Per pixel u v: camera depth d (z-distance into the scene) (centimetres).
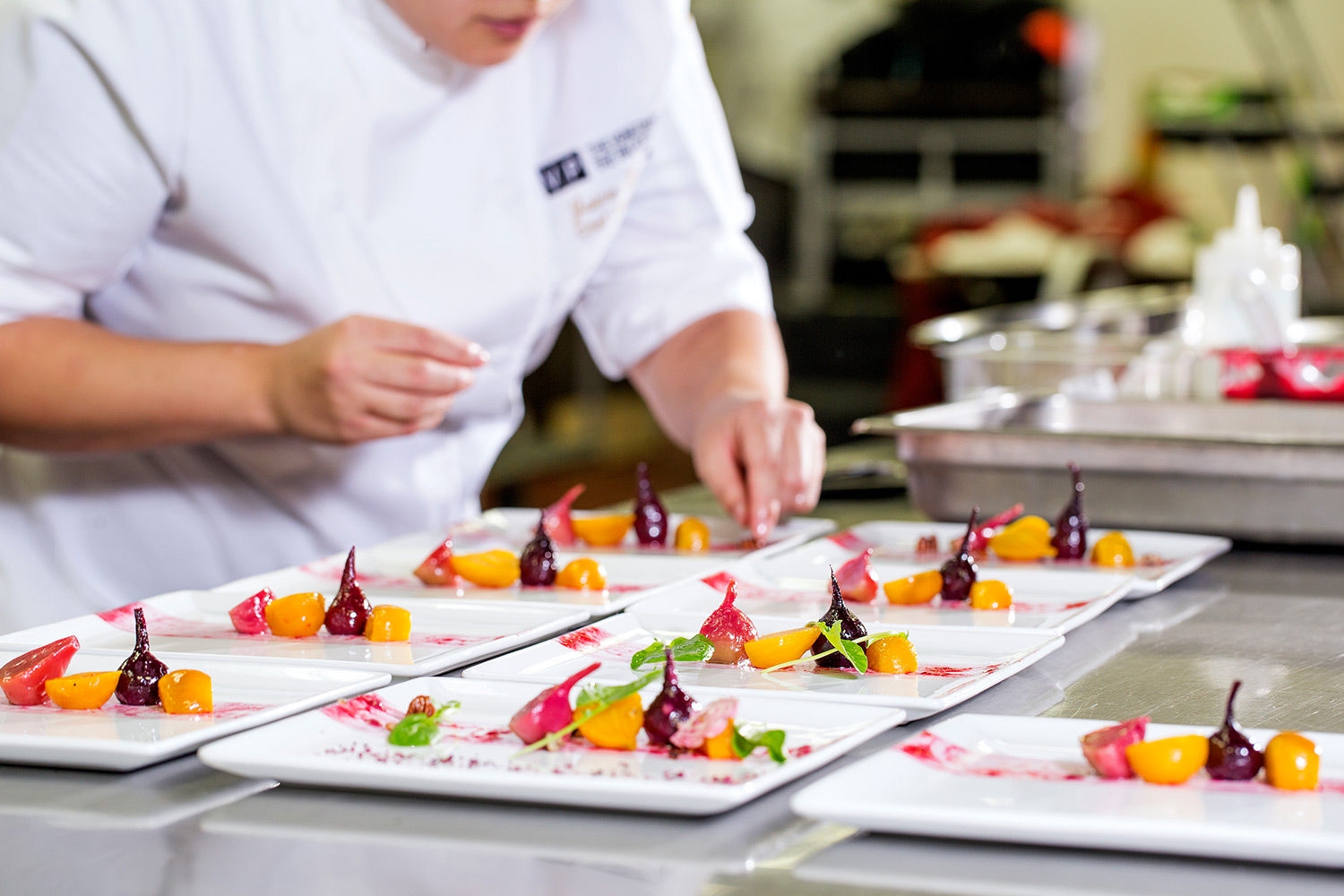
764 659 96
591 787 69
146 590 169
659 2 162
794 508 145
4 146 138
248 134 147
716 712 77
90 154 140
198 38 143
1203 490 142
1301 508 139
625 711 78
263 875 63
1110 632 110
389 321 139
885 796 70
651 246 183
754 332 175
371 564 135
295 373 139
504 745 79
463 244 159
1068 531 134
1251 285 203
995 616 112
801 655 97
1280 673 98
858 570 119
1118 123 623
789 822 69
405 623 106
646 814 71
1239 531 142
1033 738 78
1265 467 139
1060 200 513
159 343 144
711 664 98
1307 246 456
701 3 620
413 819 70
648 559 135
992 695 92
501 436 185
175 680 86
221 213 149
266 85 147
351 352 137
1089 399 187
